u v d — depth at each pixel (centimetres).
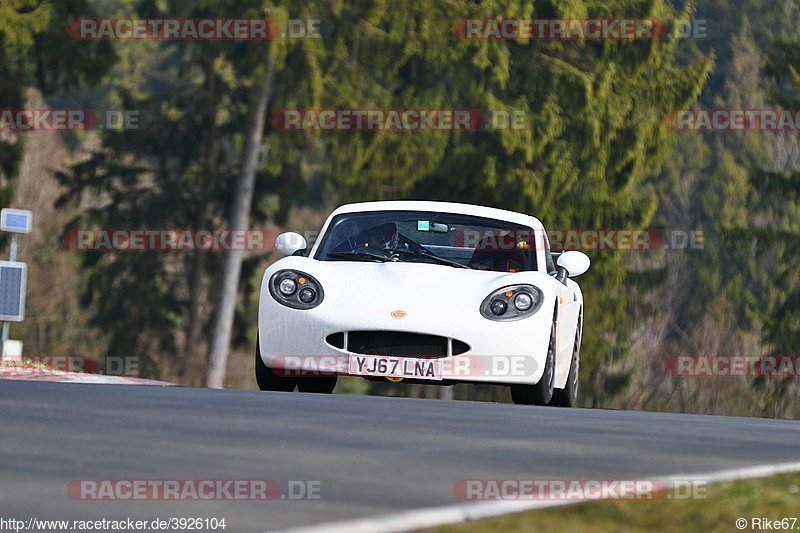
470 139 12100
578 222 12306
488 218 3847
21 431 1892
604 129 12038
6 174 12200
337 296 3450
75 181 13362
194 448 1797
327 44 11331
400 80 12456
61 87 12600
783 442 2367
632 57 12312
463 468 1739
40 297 16038
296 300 3459
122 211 13250
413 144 11500
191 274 13400
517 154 11931
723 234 13375
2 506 1296
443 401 3012
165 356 13425
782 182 13600
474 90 11731
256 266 13400
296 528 1238
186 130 13338
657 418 2862
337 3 11206
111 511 1299
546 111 11775
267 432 2034
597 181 12194
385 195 11881
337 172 11544
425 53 11550
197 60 13275
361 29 11425
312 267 3553
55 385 2888
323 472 1633
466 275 3584
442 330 3381
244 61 12706
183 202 13262
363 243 3712
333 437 2014
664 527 1396
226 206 13450
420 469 1706
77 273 16112
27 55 12275
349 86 11406
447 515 1336
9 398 2422
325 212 17012
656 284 13462
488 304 3469
